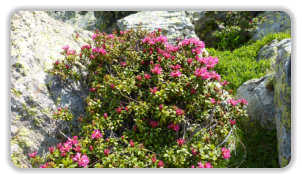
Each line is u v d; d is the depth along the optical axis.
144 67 4.12
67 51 4.00
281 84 3.15
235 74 5.33
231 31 7.71
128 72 3.81
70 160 2.75
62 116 3.42
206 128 3.54
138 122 3.16
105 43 4.39
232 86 5.02
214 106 3.39
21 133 3.26
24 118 3.34
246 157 3.37
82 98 3.89
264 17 7.73
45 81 3.68
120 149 2.95
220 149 3.29
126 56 4.14
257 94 3.85
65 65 3.86
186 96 3.34
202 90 3.35
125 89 3.44
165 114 3.06
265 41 6.64
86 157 2.74
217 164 3.09
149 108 3.22
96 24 9.09
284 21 7.63
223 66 5.67
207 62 3.47
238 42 7.83
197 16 8.20
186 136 3.45
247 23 7.92
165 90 3.29
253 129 3.78
